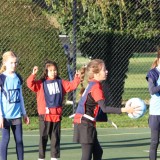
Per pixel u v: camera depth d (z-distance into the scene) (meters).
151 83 26.30
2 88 25.89
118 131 39.88
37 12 43.22
